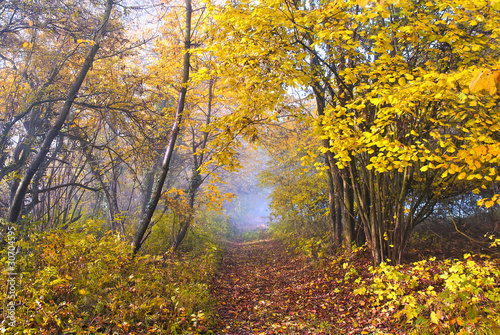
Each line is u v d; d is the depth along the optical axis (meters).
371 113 5.64
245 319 5.05
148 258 5.74
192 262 7.46
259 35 5.00
